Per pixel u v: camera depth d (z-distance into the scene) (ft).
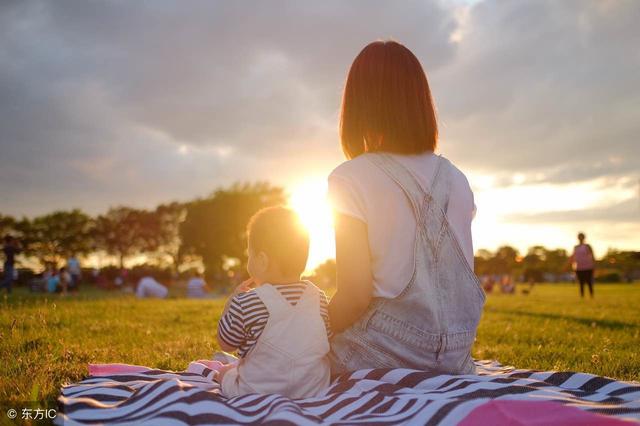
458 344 9.22
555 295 90.68
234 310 9.41
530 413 6.82
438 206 9.14
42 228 286.25
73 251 295.69
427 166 9.40
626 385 8.94
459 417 6.97
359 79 9.60
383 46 9.64
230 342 9.49
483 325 29.55
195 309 37.50
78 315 28.43
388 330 9.09
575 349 19.81
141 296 81.30
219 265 246.88
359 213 8.89
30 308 27.96
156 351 17.37
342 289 9.07
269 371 9.25
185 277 228.43
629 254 304.09
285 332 9.33
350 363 9.57
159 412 7.58
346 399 8.12
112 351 16.76
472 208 9.78
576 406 7.26
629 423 6.40
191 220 248.11
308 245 9.84
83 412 7.80
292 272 9.77
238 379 9.53
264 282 9.95
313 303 9.68
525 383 8.80
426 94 9.58
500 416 6.81
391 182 9.04
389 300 9.03
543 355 18.63
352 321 9.29
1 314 24.14
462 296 9.25
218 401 7.97
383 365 9.25
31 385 10.48
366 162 9.21
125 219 304.71
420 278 8.84
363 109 9.54
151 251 309.83
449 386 8.34
